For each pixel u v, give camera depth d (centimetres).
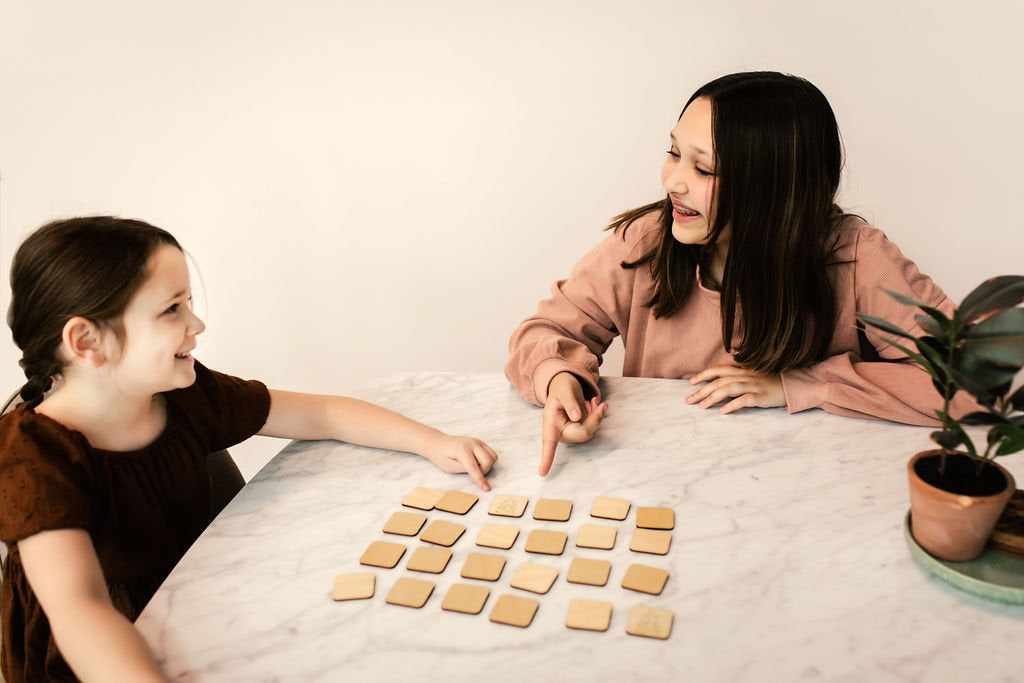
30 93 207
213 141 208
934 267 187
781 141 107
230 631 76
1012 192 176
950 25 166
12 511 83
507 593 79
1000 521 76
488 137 197
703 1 175
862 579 77
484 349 221
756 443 103
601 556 83
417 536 89
